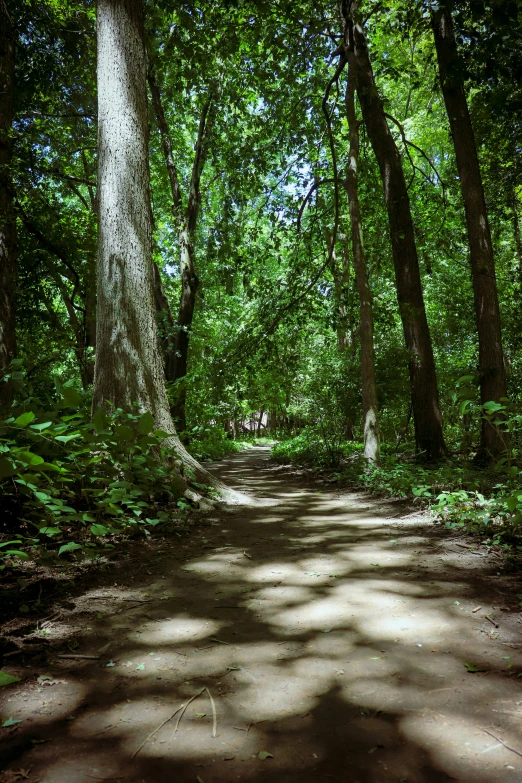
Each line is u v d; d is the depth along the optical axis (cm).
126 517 475
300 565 418
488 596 330
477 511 525
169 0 1056
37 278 1441
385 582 367
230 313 2569
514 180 1425
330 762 171
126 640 271
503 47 913
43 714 200
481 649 254
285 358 1505
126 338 674
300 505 742
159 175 2069
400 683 222
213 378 1469
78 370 1655
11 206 1149
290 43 1236
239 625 293
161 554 451
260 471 1487
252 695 215
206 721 196
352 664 241
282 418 4728
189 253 1797
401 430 1689
